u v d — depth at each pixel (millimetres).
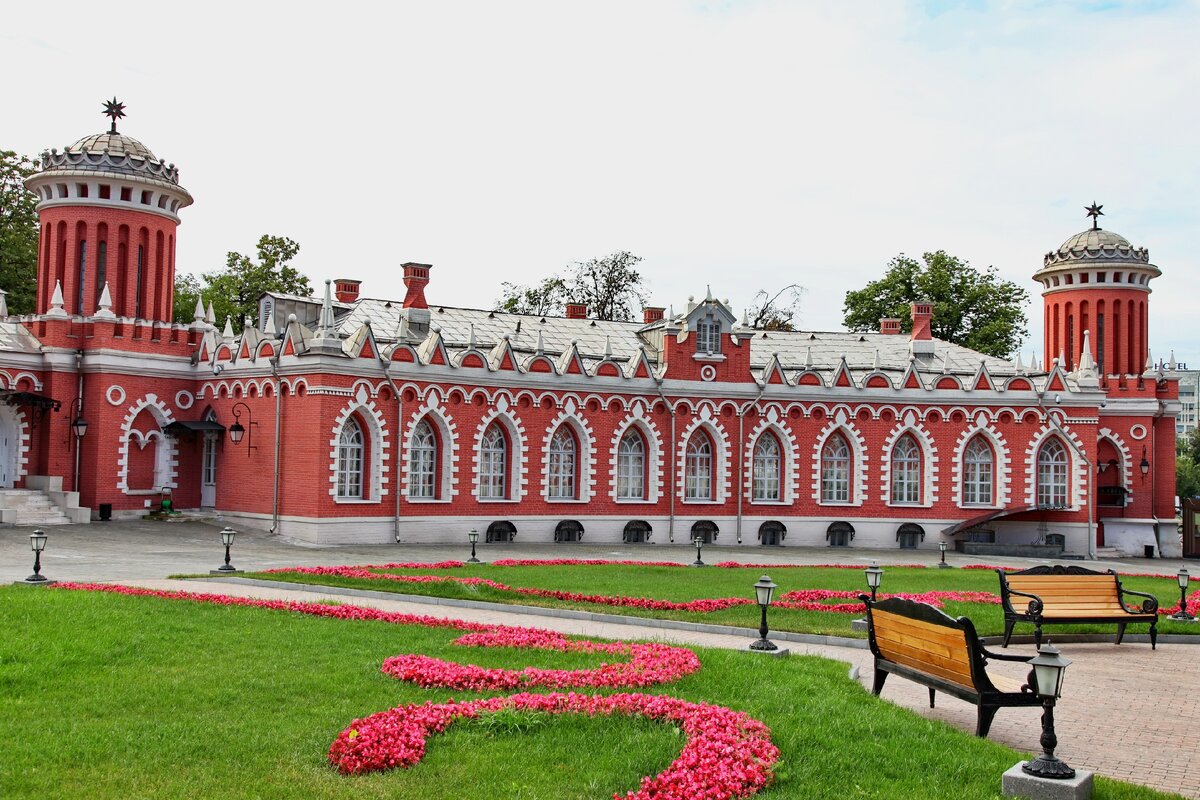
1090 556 65375
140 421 57906
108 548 43750
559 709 16641
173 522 54969
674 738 15492
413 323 61719
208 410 58781
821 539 64750
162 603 26000
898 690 20625
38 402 54781
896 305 97812
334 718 16344
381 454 54031
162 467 58156
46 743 14836
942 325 97250
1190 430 195875
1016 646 26688
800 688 18797
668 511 62750
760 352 70312
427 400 55844
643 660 20500
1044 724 13961
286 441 53500
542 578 36344
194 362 59562
